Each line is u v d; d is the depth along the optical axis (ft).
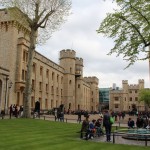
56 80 200.64
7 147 33.40
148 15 54.90
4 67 132.87
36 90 162.40
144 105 361.10
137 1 53.78
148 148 38.34
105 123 48.75
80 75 248.52
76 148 35.29
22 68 139.03
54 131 57.82
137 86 370.73
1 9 138.51
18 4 97.40
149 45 55.83
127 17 55.62
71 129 64.39
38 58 165.17
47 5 97.81
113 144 42.24
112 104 387.75
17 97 136.46
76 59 248.73
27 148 33.24
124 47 57.26
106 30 57.72
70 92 220.02
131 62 58.03
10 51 133.69
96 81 345.10
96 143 42.24
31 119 86.22
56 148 34.27
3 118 87.35
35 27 97.71
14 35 135.64
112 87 419.95
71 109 218.59
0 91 119.55
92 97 335.06
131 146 40.19
